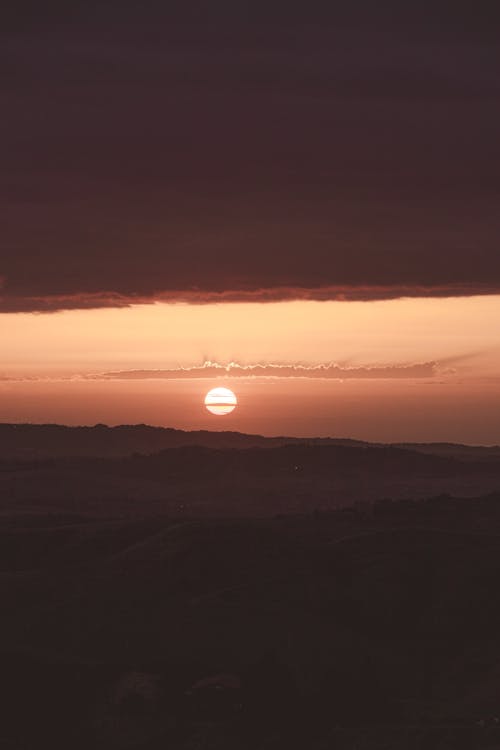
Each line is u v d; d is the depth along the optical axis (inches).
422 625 6540.4
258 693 5231.3
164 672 5447.8
